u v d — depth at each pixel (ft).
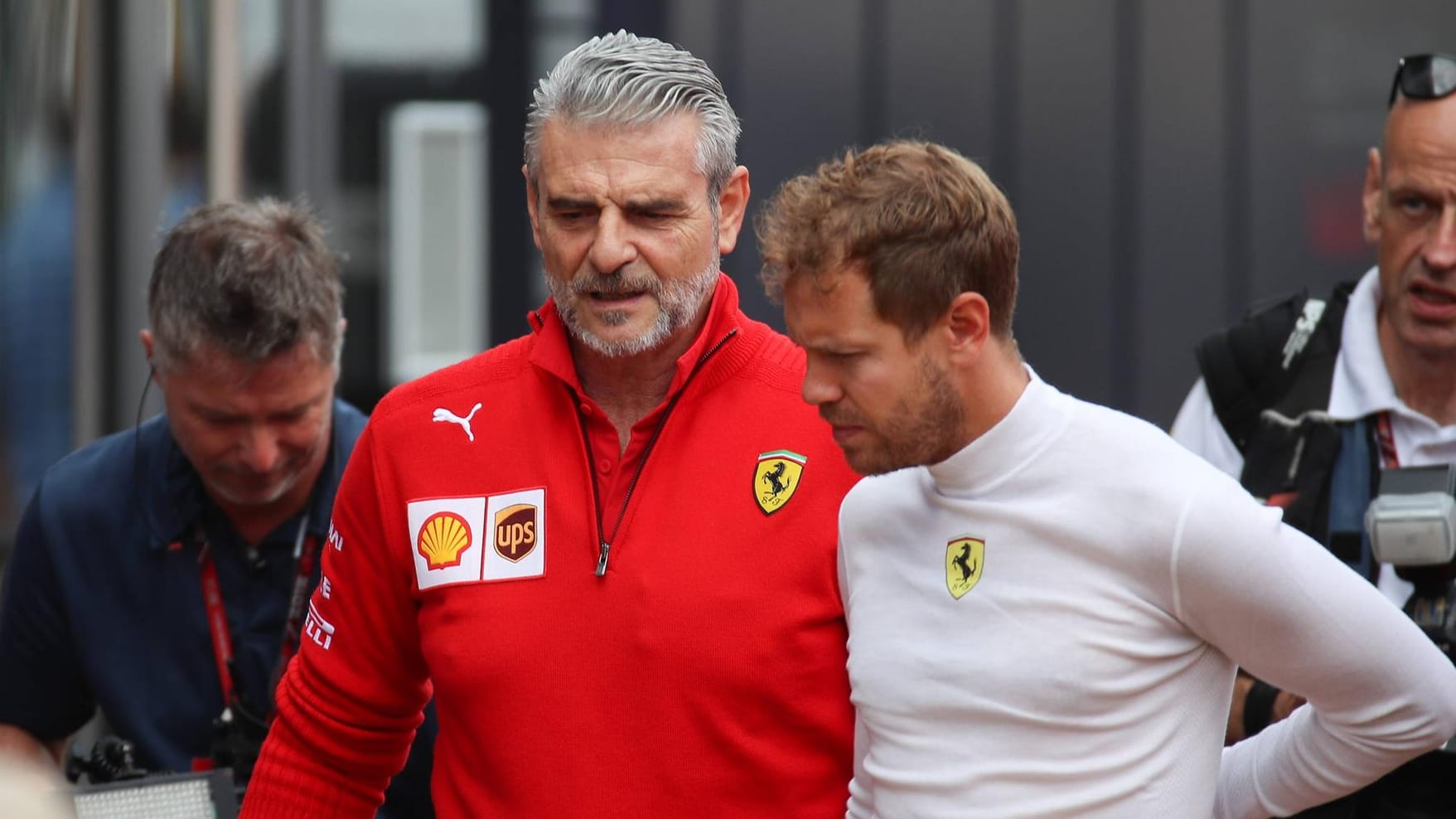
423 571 26.27
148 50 58.29
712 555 25.12
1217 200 59.11
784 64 59.62
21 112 57.93
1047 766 21.24
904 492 23.21
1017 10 59.36
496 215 64.18
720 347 26.20
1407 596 29.84
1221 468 32.83
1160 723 21.36
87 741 40.91
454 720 26.09
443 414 26.94
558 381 26.50
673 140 25.04
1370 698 21.43
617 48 25.59
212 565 32.53
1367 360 31.58
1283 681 21.54
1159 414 59.47
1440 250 30.01
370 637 27.55
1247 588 20.71
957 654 21.77
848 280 21.01
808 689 24.82
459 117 64.08
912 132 57.72
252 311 29.55
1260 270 59.11
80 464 33.42
